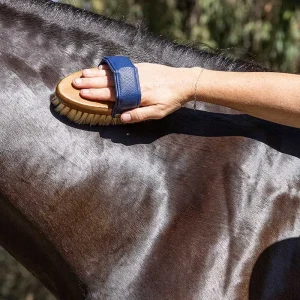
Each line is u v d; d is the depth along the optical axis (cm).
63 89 125
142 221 126
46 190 127
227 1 376
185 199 128
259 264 125
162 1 382
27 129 127
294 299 126
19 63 130
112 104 125
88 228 127
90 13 140
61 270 132
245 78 126
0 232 137
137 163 129
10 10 134
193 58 141
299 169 132
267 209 128
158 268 124
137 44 140
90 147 128
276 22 376
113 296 124
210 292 122
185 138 133
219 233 125
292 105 124
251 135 133
